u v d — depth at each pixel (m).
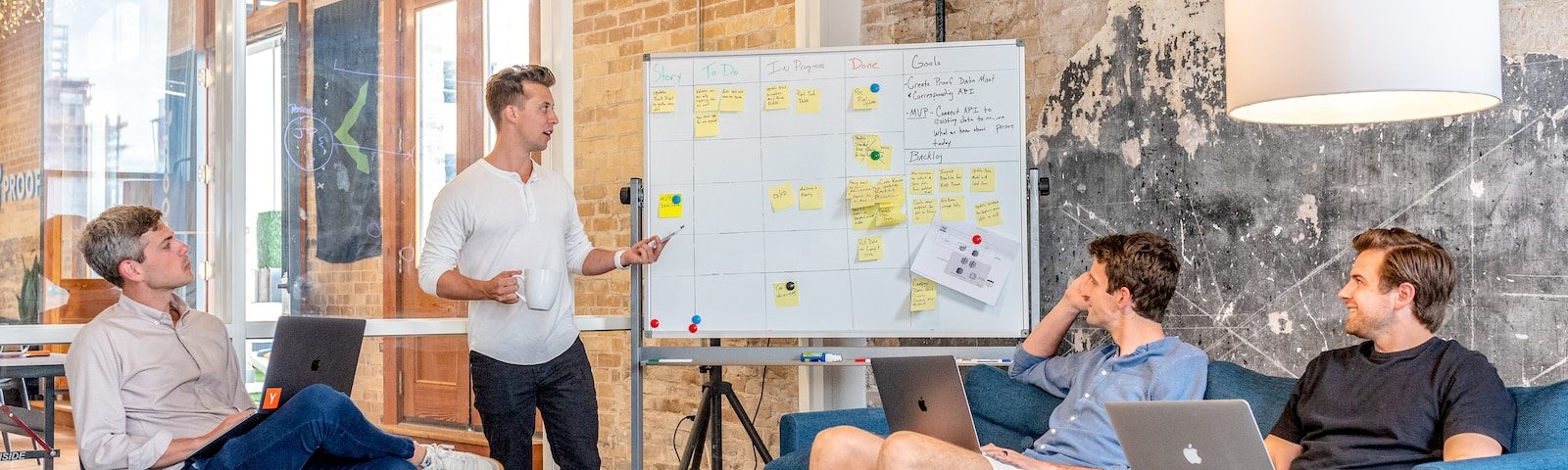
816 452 2.84
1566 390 2.42
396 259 4.12
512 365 3.50
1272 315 3.57
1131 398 2.91
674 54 3.99
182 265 3.02
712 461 4.13
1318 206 3.49
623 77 4.91
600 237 4.88
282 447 2.75
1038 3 4.07
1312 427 2.67
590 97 4.94
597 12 4.97
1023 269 3.74
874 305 3.82
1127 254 2.99
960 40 4.20
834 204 3.86
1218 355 3.68
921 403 2.86
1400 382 2.53
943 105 3.81
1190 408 2.18
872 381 4.56
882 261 3.82
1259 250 3.59
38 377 3.28
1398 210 3.36
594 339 5.07
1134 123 3.84
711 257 3.92
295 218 3.83
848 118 3.87
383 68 4.09
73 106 3.39
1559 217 3.10
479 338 3.51
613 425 5.01
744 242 3.90
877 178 3.83
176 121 3.58
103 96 3.45
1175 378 2.91
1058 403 3.22
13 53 3.29
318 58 3.91
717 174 3.93
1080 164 3.96
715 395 4.10
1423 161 3.32
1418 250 2.54
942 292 3.79
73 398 2.83
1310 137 3.51
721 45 4.80
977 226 3.77
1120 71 3.87
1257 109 2.49
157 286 2.97
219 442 2.77
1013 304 3.74
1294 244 3.53
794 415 3.26
